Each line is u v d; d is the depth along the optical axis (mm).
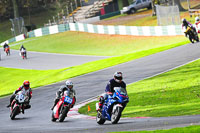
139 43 153250
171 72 73938
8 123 44344
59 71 112812
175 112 37969
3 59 164250
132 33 170000
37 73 120312
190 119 29375
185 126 25703
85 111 51688
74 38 189375
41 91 80125
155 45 141375
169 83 64125
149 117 36625
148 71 80750
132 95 59906
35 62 144250
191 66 75875
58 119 43344
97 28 188250
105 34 183000
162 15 164500
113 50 150500
